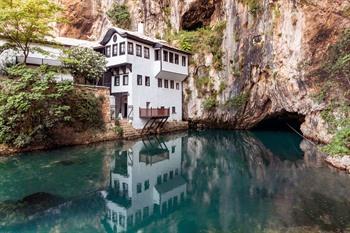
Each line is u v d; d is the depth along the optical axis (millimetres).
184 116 33938
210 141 25750
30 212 9922
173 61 31594
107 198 11484
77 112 21750
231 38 30422
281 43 23344
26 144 18828
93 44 30906
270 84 26078
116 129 24891
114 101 28375
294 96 23141
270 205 10211
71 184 13125
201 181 13773
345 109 17906
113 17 40000
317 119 21484
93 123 23297
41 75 19656
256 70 27641
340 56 17531
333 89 19188
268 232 8117
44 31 22250
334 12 18469
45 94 19047
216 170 15883
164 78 31266
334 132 18391
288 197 10930
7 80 19047
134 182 13750
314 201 10352
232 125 32906
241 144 24172
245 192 11828
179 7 35531
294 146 22391
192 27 37000
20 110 18000
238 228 8484
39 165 16016
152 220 9336
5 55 23375
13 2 20250
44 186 12703
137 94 28016
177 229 8602
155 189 12750
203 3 34562
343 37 17469
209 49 32562
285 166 15953
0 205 10508
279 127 34938
